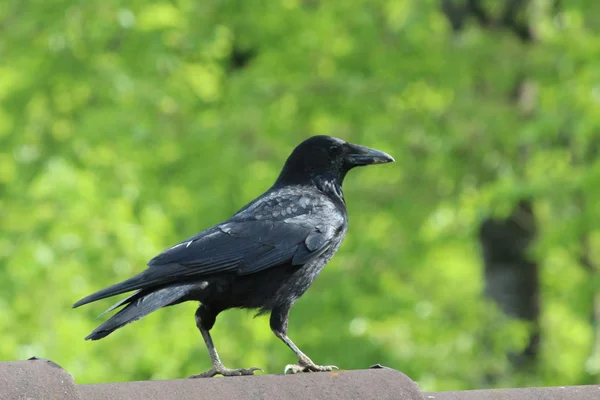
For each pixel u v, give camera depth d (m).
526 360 16.59
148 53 16.66
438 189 15.35
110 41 16.91
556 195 13.59
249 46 17.97
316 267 6.85
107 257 13.40
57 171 13.51
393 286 14.96
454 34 16.06
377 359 14.07
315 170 7.48
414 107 15.34
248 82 15.91
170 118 15.74
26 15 16.64
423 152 14.98
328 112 15.51
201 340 13.76
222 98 17.06
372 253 14.83
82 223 13.45
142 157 16.17
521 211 16.72
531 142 14.35
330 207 7.13
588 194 13.41
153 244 13.74
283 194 7.12
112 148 15.71
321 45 16.53
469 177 15.17
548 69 14.66
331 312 14.41
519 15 15.60
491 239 16.94
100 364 12.46
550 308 19.72
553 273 17.86
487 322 14.79
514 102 15.73
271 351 14.30
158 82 16.56
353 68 16.31
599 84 13.52
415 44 15.64
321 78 15.23
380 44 15.98
